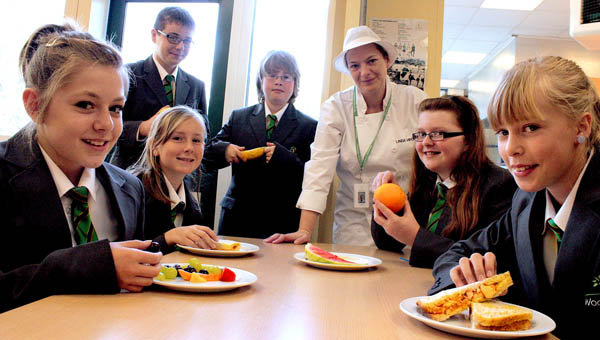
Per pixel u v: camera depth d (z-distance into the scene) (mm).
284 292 801
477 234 1137
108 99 913
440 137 1467
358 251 1569
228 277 807
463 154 1460
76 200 1004
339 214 2221
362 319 659
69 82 871
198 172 2207
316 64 2807
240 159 2150
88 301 656
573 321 789
